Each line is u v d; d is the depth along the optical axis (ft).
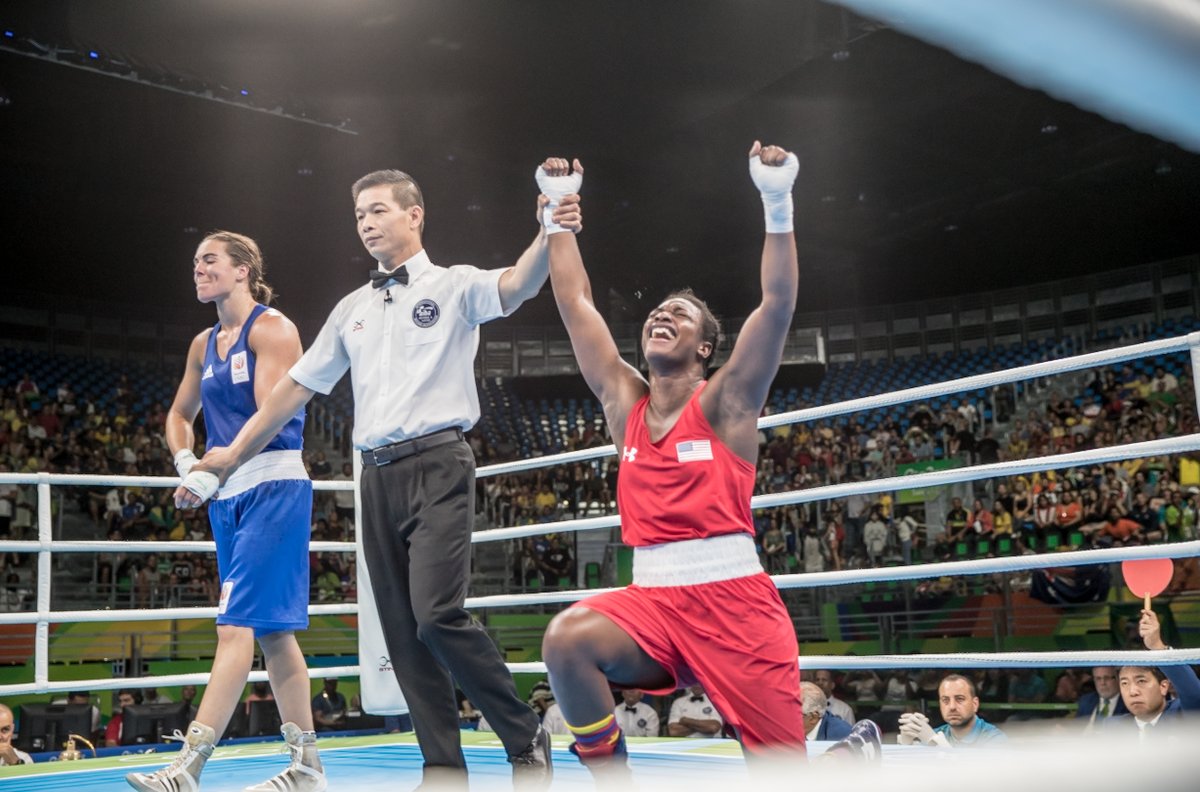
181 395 11.25
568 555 50.37
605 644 6.64
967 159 52.24
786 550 49.49
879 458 55.36
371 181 9.53
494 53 47.11
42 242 54.49
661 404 7.36
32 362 57.00
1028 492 48.80
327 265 60.34
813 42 44.42
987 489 51.37
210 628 41.73
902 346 64.18
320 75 48.16
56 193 50.78
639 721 26.32
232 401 10.40
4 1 40.73
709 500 6.88
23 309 58.03
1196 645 34.27
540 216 8.24
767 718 6.63
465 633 8.48
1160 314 58.13
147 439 55.93
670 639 6.80
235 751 13.78
